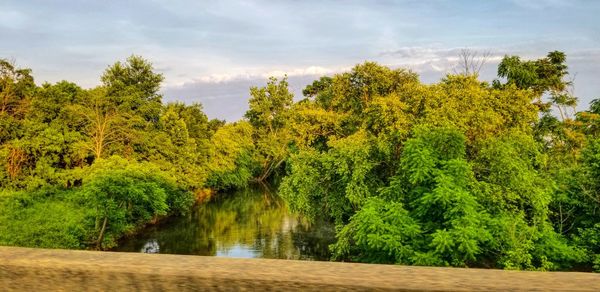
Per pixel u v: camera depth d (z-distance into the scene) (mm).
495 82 36594
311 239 30469
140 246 30422
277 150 72562
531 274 1401
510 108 21609
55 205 30281
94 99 40594
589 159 18484
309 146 41312
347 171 21453
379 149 21797
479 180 19125
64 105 39094
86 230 28141
